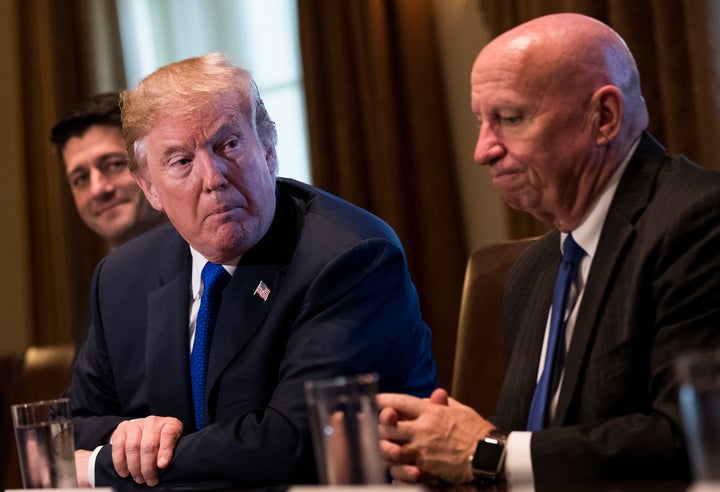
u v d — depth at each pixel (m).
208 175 2.35
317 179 4.80
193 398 2.50
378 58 4.61
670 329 1.79
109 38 5.83
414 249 4.61
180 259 2.67
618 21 3.58
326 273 2.38
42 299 5.78
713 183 1.86
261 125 2.50
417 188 4.63
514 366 2.16
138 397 2.64
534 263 2.33
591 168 2.00
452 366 4.53
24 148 5.81
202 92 2.37
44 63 5.73
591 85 1.97
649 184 1.96
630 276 1.89
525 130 1.99
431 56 4.69
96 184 3.78
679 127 3.46
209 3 5.79
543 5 3.87
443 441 1.88
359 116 4.73
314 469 2.26
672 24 3.47
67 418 1.86
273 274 2.46
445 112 4.70
